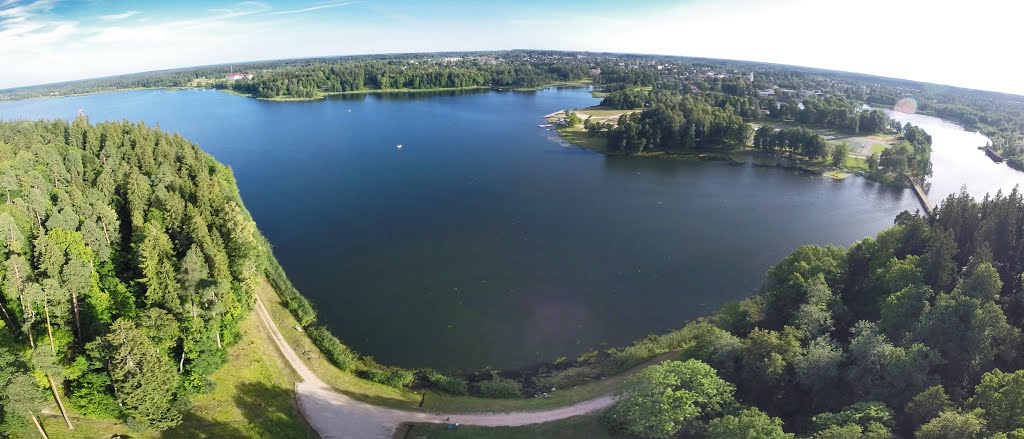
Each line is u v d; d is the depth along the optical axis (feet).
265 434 276.00
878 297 353.10
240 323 367.45
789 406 277.03
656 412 248.73
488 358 371.56
